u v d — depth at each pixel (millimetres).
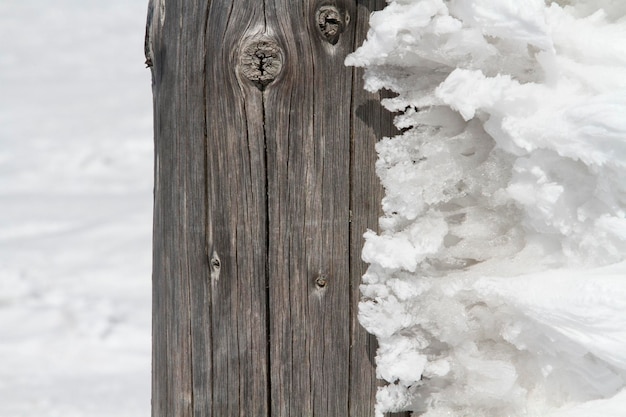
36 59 19031
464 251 1709
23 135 12469
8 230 8352
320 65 1710
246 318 1787
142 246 7691
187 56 1780
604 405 1587
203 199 1796
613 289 1543
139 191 9773
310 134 1729
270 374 1790
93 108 14242
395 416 1793
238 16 1714
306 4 1692
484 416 1718
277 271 1765
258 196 1753
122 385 4852
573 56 1625
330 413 1785
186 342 1860
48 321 5941
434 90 1651
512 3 1522
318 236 1751
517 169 1621
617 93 1532
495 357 1701
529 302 1595
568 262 1636
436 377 1742
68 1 24188
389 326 1688
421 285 1683
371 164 1738
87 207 9125
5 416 4441
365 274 1723
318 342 1771
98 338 5625
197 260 1819
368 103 1726
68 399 4652
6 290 6574
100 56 19172
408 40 1604
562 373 1671
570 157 1591
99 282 6781
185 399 1876
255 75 1711
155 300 1973
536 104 1585
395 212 1726
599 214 1600
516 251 1701
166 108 1842
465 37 1589
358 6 1700
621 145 1523
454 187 1709
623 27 1622
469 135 1692
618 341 1541
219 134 1758
